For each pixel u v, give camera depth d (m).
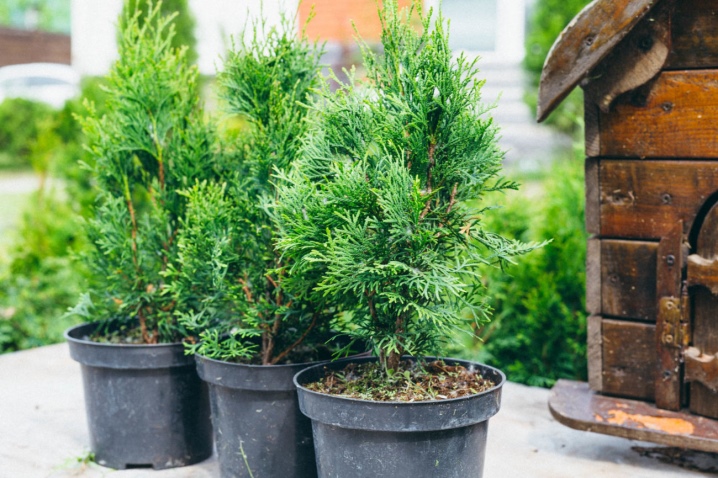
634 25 2.92
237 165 3.31
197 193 2.94
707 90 2.99
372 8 11.34
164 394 3.17
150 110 3.36
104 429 3.21
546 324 4.30
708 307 3.11
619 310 3.31
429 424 2.29
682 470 3.16
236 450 2.86
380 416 2.29
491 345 4.40
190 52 8.87
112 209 3.31
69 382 4.32
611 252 3.29
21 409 3.90
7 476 3.14
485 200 4.78
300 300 2.92
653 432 3.02
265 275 2.93
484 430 2.50
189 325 2.98
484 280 4.43
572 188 4.51
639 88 3.12
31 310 5.15
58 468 3.21
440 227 2.53
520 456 3.29
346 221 2.44
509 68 12.92
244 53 3.10
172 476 3.15
